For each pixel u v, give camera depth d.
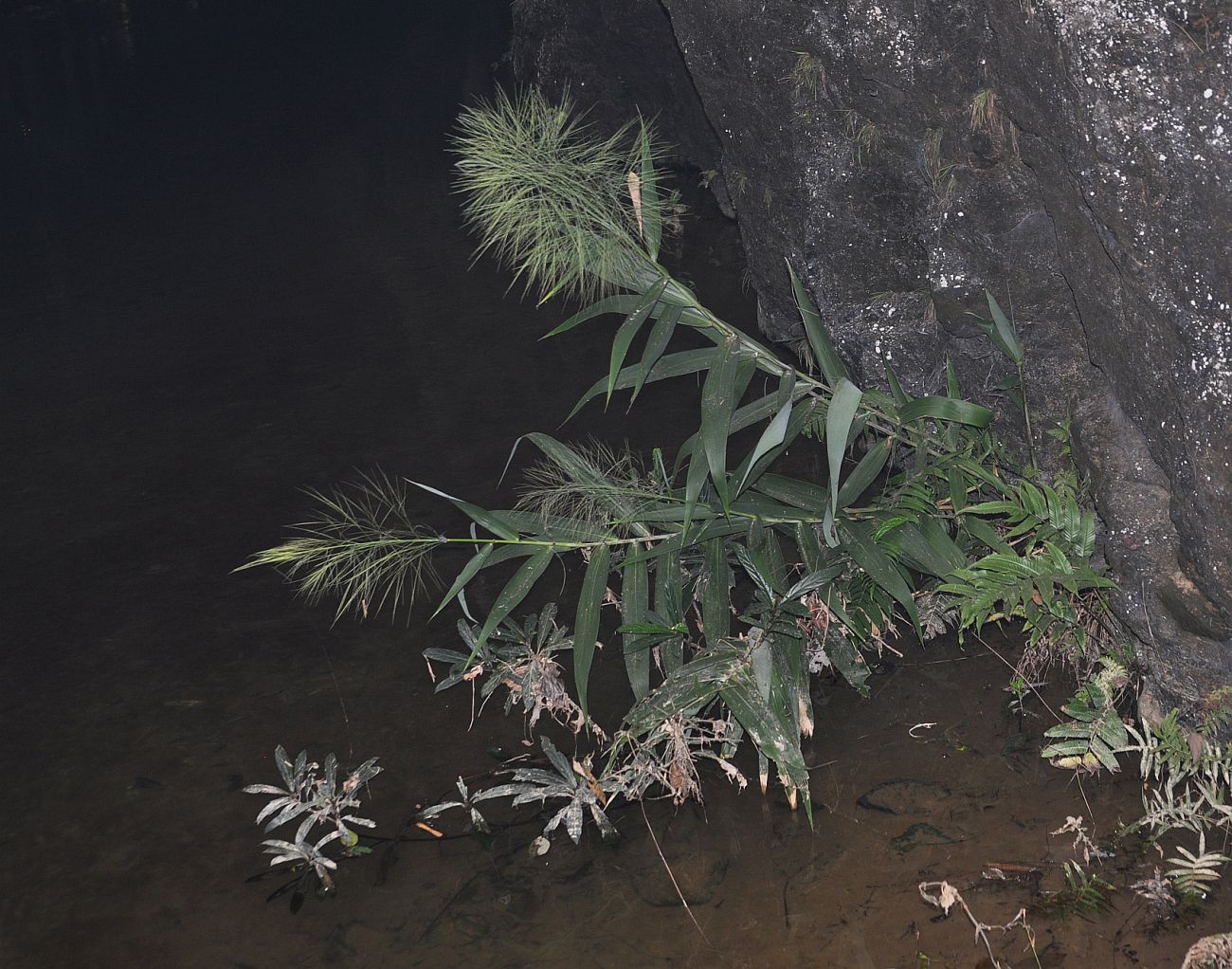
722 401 2.96
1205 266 2.21
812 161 3.66
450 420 4.96
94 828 2.99
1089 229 2.55
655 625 2.91
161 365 5.77
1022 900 2.49
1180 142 2.15
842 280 3.74
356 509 4.35
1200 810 2.66
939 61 2.99
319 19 15.22
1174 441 2.49
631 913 2.58
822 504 3.19
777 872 2.65
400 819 2.93
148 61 13.48
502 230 3.30
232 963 2.55
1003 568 2.89
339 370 5.54
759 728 2.77
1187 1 2.04
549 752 2.97
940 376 3.68
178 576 4.06
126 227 7.92
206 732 3.30
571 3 7.68
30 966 2.60
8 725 3.39
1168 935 2.37
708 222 6.95
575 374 5.28
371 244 7.16
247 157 9.27
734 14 3.88
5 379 5.78
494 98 9.81
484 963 2.49
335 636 3.68
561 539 3.13
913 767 2.92
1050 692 3.14
